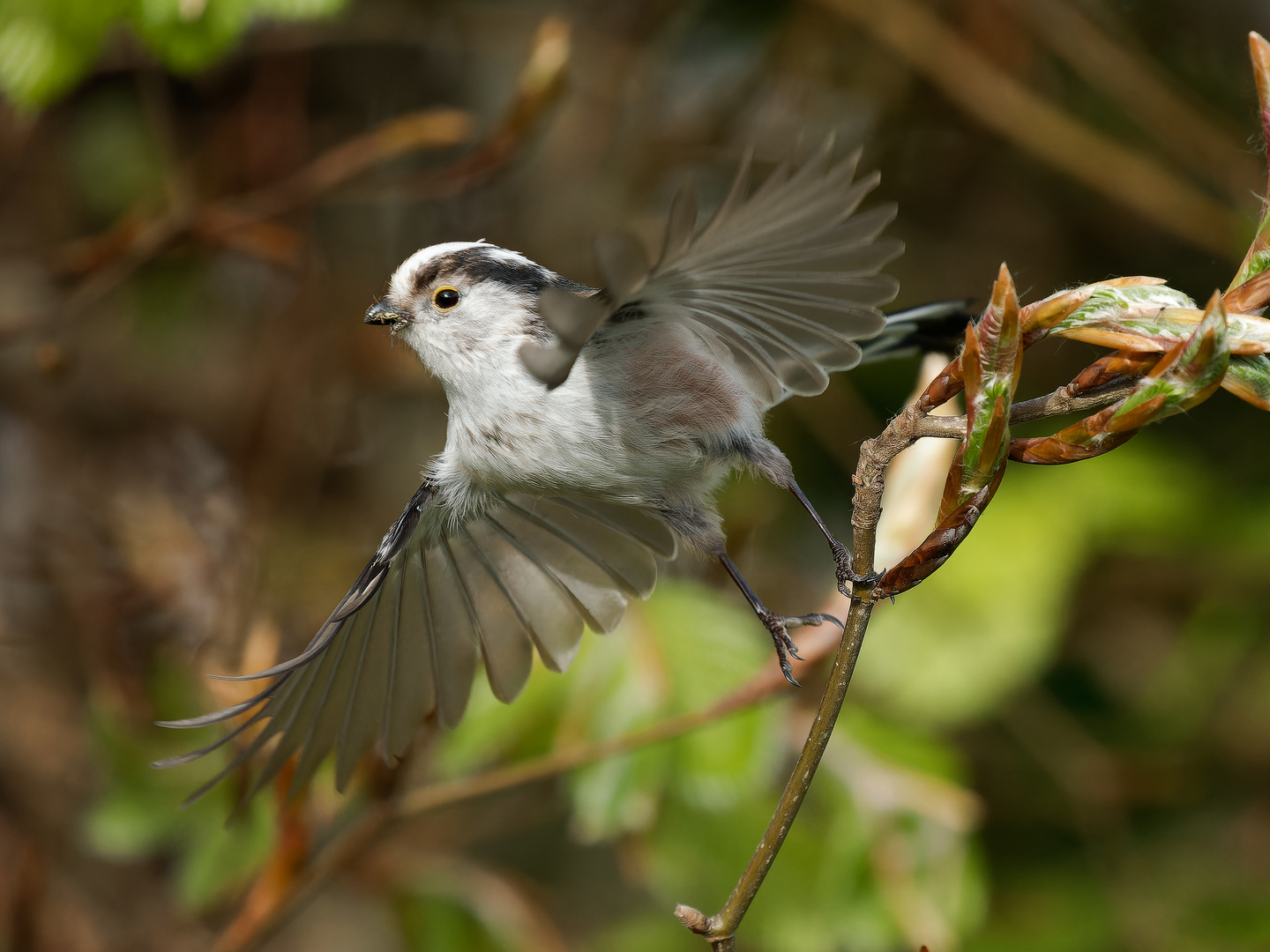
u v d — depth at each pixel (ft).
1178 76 34.65
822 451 32.91
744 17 34.40
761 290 15.42
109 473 32.12
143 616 28.96
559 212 34.60
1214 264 31.83
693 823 25.48
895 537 18.43
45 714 31.22
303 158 33.24
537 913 26.78
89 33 22.90
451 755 24.49
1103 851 30.91
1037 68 34.78
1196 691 32.32
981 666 28.17
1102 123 35.32
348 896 35.09
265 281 35.19
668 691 24.45
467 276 19.45
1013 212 34.86
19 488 32.17
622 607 20.84
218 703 25.84
